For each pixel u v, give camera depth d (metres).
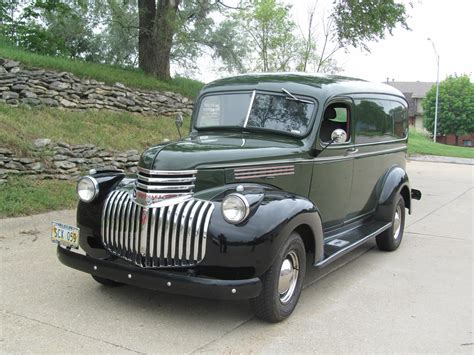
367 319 4.61
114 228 4.41
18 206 7.56
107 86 12.88
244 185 4.46
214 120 5.76
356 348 4.01
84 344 3.85
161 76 15.98
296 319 4.54
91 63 14.82
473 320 4.68
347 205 6.08
